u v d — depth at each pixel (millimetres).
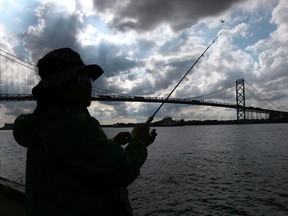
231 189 12812
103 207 1251
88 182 1195
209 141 45906
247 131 80562
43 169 1219
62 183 1185
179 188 13172
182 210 9953
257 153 26969
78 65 1330
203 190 12734
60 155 1175
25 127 1280
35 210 1234
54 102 1305
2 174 19016
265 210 9773
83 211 1191
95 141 1163
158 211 9883
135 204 10711
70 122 1185
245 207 10133
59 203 1188
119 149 1208
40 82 1299
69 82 1304
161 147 36906
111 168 1163
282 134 61094
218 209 10016
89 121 1198
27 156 1340
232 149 31547
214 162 21750
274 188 12680
